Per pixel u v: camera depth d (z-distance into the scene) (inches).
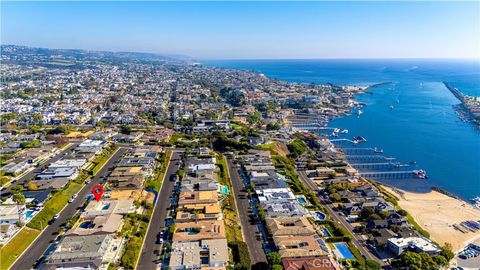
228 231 7175.2
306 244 6609.3
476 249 7165.4
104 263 6087.6
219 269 5954.7
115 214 7529.5
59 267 5836.6
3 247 6437.0
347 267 6210.6
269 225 7322.8
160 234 7121.1
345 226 7824.8
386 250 6943.9
